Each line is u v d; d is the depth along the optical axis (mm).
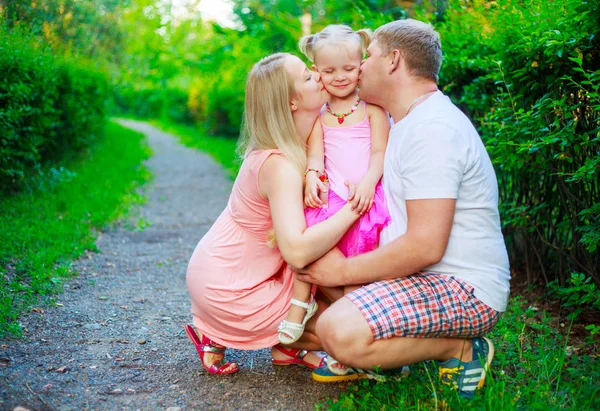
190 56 25156
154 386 2900
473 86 4262
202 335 3002
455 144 2479
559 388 2754
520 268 4480
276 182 2645
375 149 2773
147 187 10039
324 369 2912
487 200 2586
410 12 8211
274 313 2854
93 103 11227
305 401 2746
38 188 7090
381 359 2537
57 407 2633
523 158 3553
